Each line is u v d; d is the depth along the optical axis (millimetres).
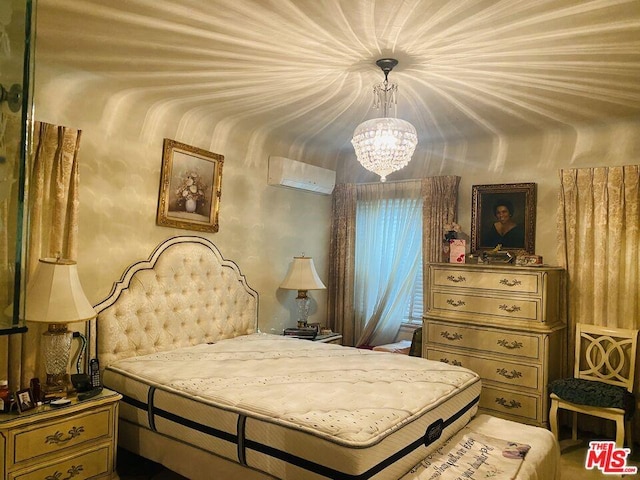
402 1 2041
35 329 2766
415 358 3316
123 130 3332
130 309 3246
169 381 2656
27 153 1946
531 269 3680
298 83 3111
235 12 2182
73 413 2396
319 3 2080
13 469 2158
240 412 2227
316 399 2346
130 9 2174
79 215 3064
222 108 3672
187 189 3758
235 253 4234
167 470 3000
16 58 1916
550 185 4094
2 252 1913
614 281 3672
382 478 1950
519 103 3367
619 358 3637
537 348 3598
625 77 2799
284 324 4777
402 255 4918
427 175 4832
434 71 2859
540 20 2162
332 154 5316
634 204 3615
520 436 2604
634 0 1954
